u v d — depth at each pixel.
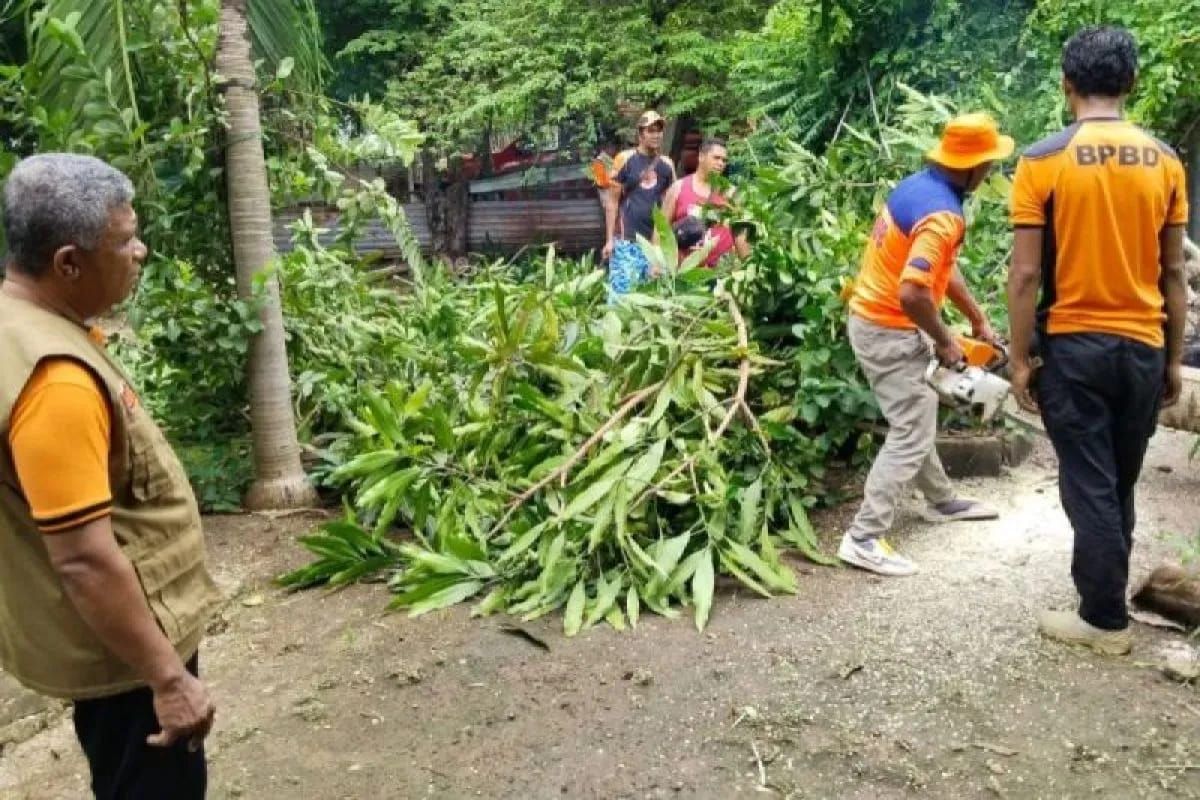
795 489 5.06
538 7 14.38
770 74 11.30
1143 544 4.48
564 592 4.36
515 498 4.69
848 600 4.19
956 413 5.41
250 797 3.17
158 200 5.30
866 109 10.17
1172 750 3.14
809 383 4.98
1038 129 8.28
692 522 4.60
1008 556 4.45
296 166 6.16
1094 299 3.43
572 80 14.74
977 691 3.49
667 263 5.61
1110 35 3.42
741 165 11.03
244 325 5.48
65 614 2.12
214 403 6.16
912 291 3.96
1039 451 5.77
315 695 3.75
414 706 3.63
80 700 2.26
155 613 2.19
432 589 4.41
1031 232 3.45
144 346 6.01
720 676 3.69
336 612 4.45
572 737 3.39
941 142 4.18
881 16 10.09
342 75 16.66
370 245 17.38
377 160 6.87
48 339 1.99
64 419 1.95
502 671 3.82
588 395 5.07
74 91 5.18
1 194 2.10
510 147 17.80
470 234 17.66
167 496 2.24
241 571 4.95
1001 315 5.80
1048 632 3.78
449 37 15.16
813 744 3.27
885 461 4.37
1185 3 7.27
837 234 5.57
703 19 14.23
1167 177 3.39
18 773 3.43
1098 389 3.48
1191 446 5.74
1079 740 3.21
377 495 4.55
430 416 4.80
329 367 6.32
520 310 5.09
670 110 13.77
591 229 17.66
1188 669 3.50
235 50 5.43
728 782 3.12
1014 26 9.41
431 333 6.39
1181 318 3.57
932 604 4.09
